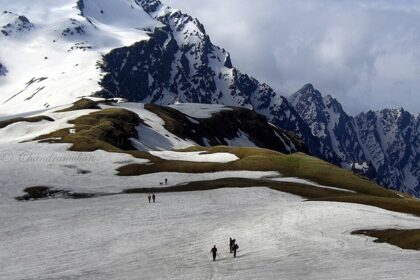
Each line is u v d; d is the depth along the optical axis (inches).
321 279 1782.7
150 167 4589.1
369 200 3334.2
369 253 2122.3
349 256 2095.2
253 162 4785.9
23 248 2391.7
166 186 4005.9
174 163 4766.2
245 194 3619.6
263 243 2385.6
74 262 2183.8
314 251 2207.2
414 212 3065.9
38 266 2135.8
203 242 2452.0
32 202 3486.7
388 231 2466.8
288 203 3282.5
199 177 4311.0
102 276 1999.3
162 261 2176.4
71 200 3543.3
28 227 2765.7
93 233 2625.5
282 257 2153.1
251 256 2203.5
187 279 1931.6
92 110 7524.6
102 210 3169.3
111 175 4315.9
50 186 3850.9
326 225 2640.3
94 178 4192.9
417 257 2012.8
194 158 5201.8
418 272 1756.9
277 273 1924.2
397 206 3184.1
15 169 4256.9
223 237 2522.1
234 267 2060.8
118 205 3309.5
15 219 2955.2
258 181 4141.2
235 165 4731.8
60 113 7317.9
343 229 2559.1
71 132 5885.8
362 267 1902.1
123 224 2802.7
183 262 2156.7
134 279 1953.7
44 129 6215.6
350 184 4330.7
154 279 1943.9
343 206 3083.2
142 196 3636.8
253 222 2775.6
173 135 7854.3
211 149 5880.9
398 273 1760.6
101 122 6525.6
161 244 2423.7
